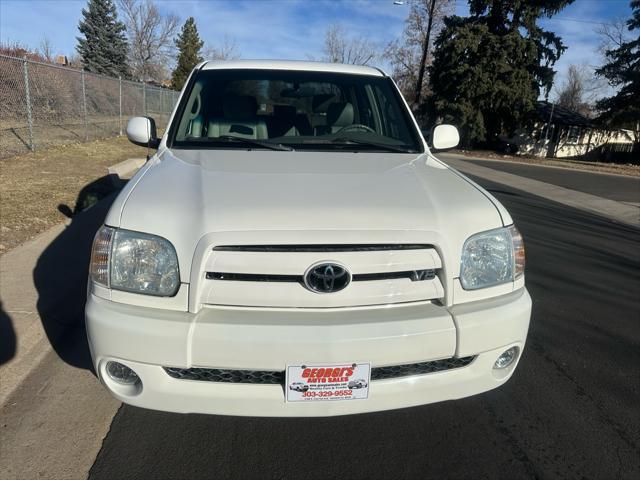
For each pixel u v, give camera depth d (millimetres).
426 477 2217
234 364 1879
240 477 2172
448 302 2053
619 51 33219
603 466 2316
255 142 2930
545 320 4055
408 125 3287
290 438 2439
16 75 13312
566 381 3080
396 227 2000
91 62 45219
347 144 3031
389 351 1934
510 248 2211
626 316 4219
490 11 31234
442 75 31391
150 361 1900
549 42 31641
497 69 30047
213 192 2123
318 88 3396
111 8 45938
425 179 2463
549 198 12055
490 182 14828
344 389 1949
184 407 1978
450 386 2092
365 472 2232
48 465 2197
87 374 2898
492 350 2102
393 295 2002
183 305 1934
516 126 33344
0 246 4824
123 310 1950
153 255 1952
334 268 1929
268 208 2006
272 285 1935
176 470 2199
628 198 12805
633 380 3115
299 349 1869
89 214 6230
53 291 3865
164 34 55094
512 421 2645
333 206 2055
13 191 7051
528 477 2236
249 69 3447
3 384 2736
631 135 40812
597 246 6945
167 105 24469
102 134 15047
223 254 1909
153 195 2127
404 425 2578
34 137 12258
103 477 2143
